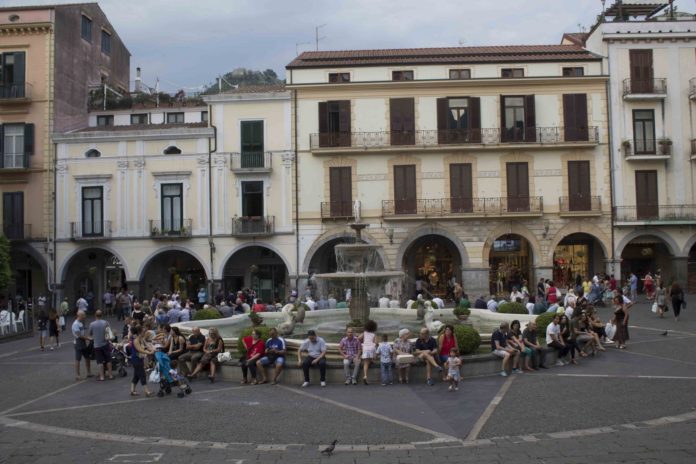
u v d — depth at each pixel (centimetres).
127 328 1867
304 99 3759
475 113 3712
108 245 3778
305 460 910
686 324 2430
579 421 1080
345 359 1466
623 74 3716
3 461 937
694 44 3728
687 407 1159
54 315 2373
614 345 1933
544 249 3669
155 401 1338
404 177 3725
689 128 3716
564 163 3697
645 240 3734
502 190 3691
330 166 3741
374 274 1981
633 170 3691
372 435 1031
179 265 3981
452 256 3878
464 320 2206
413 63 3734
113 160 3803
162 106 4347
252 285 3950
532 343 1592
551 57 3725
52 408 1296
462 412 1167
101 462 922
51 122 3844
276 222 3753
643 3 3906
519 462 878
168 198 3800
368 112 3738
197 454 952
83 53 4281
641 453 899
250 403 1293
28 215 3822
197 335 1633
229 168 3766
